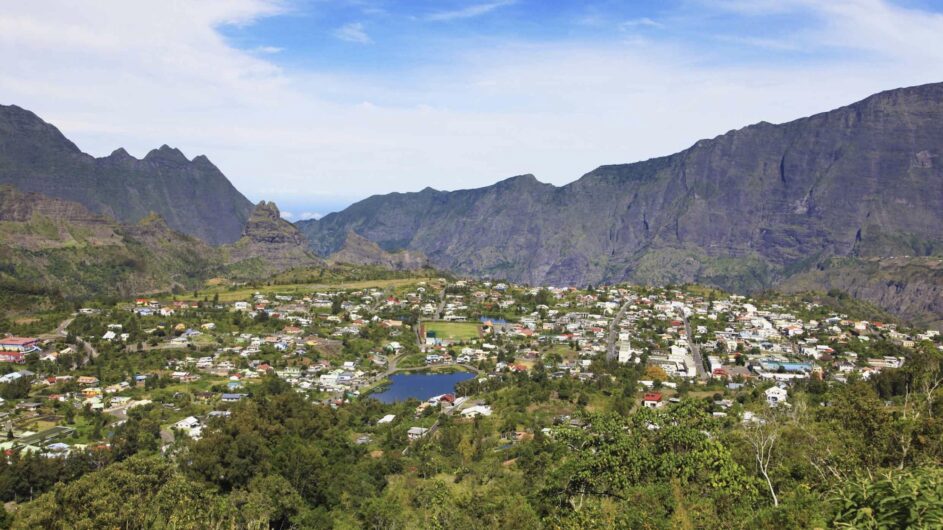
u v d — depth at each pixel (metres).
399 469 128.50
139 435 144.62
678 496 54.50
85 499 76.00
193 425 159.50
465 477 120.06
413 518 98.38
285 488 98.62
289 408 141.38
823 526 29.34
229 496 94.06
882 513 24.62
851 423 66.38
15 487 116.88
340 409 177.62
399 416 175.12
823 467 63.19
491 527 83.44
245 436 109.38
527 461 120.56
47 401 172.88
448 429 152.88
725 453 58.38
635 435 65.06
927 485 24.80
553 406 175.25
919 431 59.00
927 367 80.12
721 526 49.31
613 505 59.88
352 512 104.81
